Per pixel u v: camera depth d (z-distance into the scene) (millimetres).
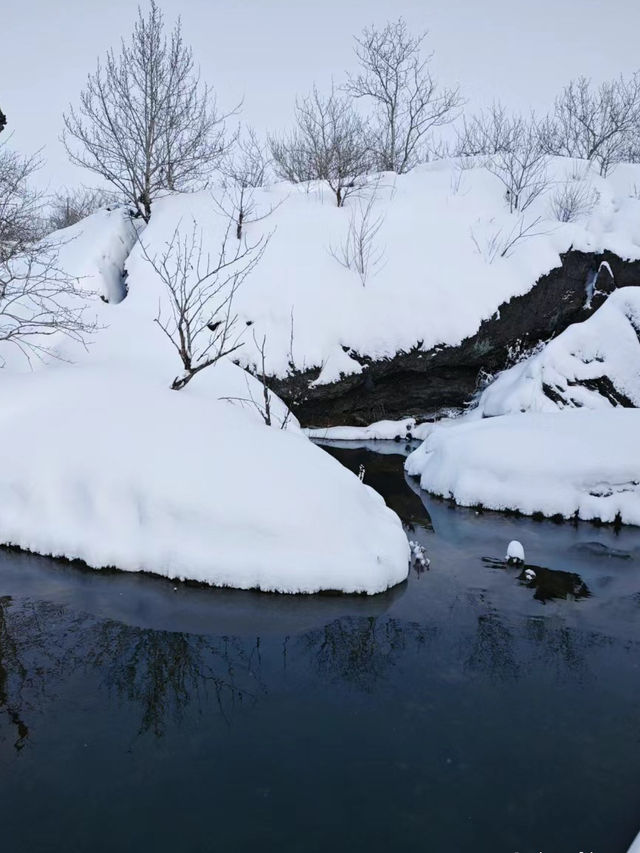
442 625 5148
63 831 2980
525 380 11203
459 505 8242
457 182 16172
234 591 5488
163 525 5828
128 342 10102
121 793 3225
